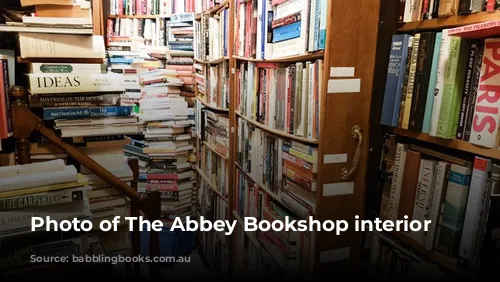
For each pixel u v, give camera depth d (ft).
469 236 3.32
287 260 5.28
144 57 10.28
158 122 10.28
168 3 10.66
